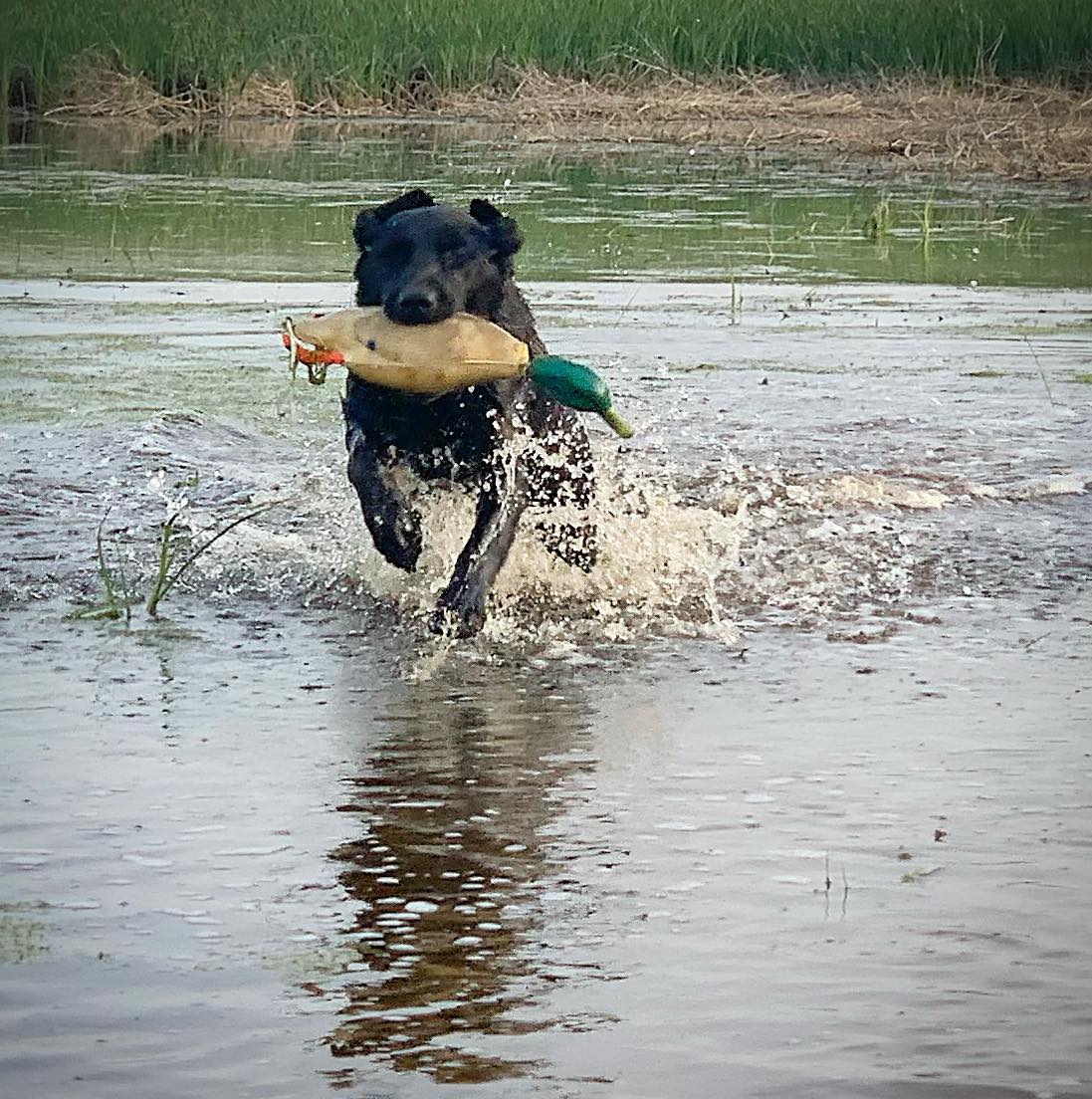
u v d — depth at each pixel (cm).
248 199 1536
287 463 802
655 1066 312
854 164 1933
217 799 437
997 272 1314
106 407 880
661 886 389
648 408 901
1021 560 679
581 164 1867
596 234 1425
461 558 608
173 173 1706
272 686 531
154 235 1362
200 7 2416
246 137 2067
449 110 2356
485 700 522
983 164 1894
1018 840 414
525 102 2303
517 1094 302
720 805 436
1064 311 1177
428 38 2403
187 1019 327
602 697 525
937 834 418
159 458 797
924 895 384
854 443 848
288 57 2369
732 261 1325
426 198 655
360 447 630
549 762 468
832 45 2398
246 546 679
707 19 2417
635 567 663
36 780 446
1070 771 461
